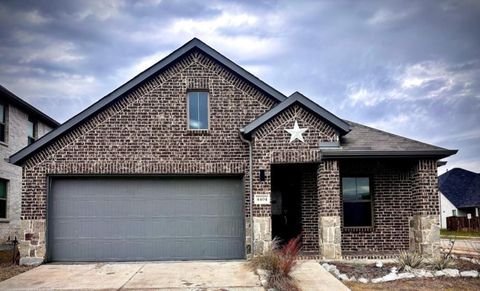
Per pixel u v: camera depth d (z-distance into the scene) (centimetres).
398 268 1158
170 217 1341
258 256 1150
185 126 1355
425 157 1297
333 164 1280
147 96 1359
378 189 1420
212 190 1357
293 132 1293
